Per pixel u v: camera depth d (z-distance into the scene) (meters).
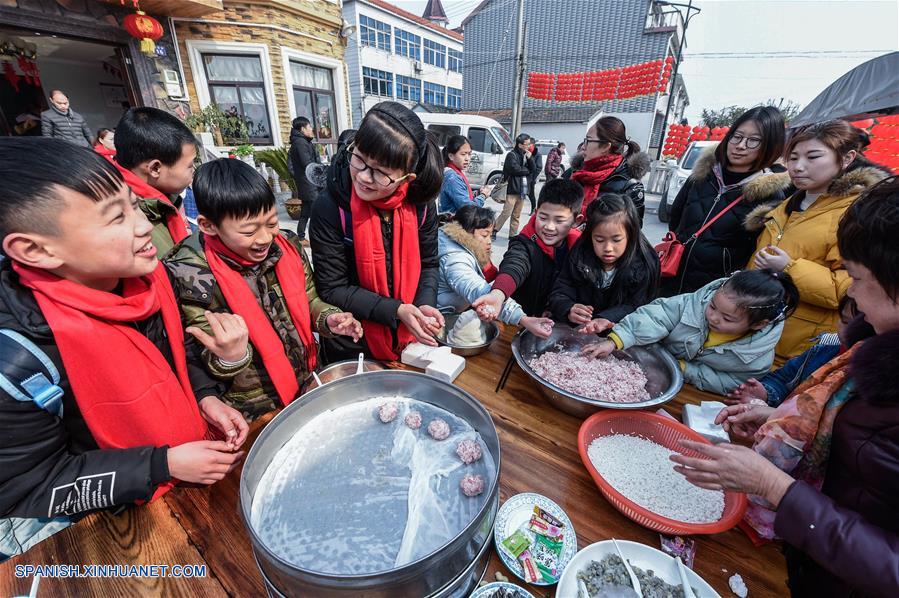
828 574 0.62
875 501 0.52
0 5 3.70
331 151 7.69
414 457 0.73
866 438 0.53
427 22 16.55
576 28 12.09
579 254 1.41
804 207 1.46
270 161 6.00
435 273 1.40
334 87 7.52
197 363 0.91
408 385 0.86
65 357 0.61
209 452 0.68
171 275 0.88
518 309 1.27
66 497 0.60
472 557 0.57
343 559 0.56
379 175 0.95
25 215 0.50
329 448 0.75
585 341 1.27
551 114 12.42
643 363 1.18
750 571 0.64
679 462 0.62
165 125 1.20
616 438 0.88
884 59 4.11
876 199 0.50
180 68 5.64
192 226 1.64
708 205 1.87
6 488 0.58
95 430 0.69
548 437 0.90
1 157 0.50
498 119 13.13
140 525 0.68
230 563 0.63
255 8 5.87
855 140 1.32
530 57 12.95
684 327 1.14
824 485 0.62
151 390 0.71
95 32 4.48
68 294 0.60
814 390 0.63
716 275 1.84
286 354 1.08
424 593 0.51
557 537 0.66
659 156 11.64
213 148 5.76
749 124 1.67
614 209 1.25
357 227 1.12
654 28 10.99
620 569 0.59
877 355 0.49
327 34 7.00
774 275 1.03
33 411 0.58
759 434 0.72
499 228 5.45
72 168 0.52
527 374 1.05
